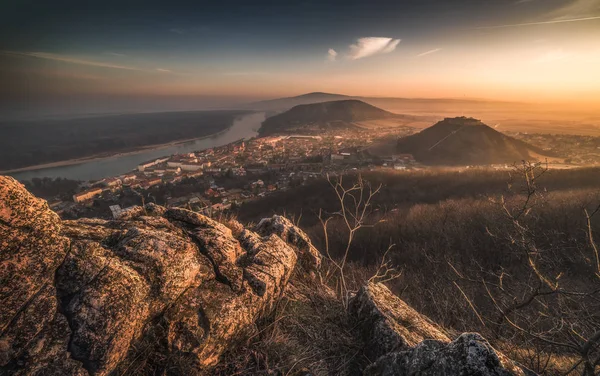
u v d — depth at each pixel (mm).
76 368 2035
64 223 3000
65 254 2293
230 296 3025
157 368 2508
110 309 2201
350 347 3334
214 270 3199
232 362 2887
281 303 3889
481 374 1974
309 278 4934
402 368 2416
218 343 2709
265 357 2994
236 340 2957
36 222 2156
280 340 3254
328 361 3160
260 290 3318
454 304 6090
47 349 2014
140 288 2424
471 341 2145
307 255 5273
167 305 2625
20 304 2008
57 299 2178
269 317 3576
